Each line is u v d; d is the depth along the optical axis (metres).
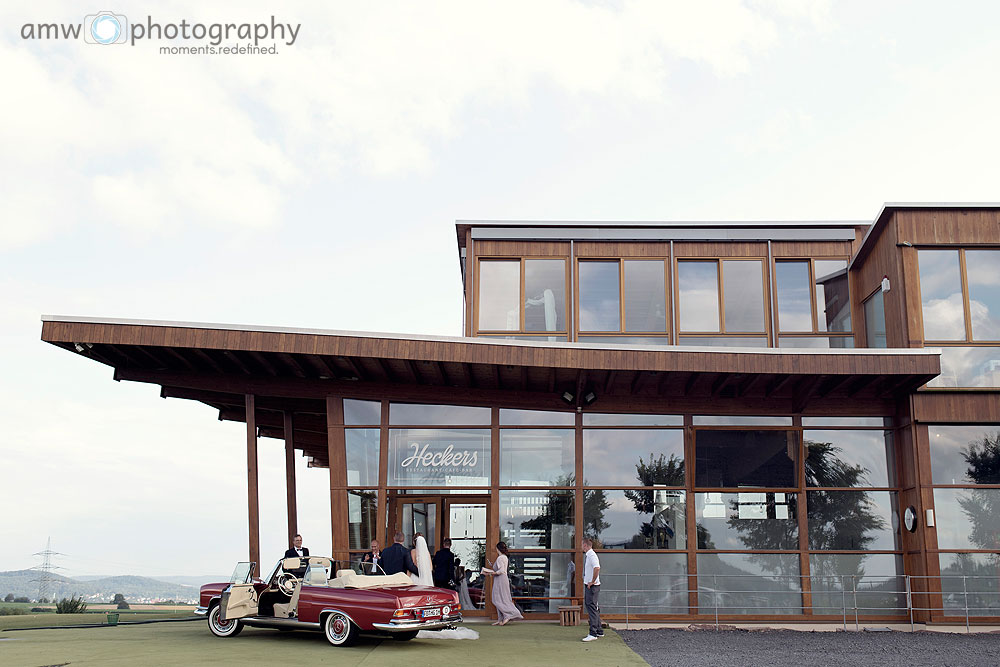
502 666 10.75
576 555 17.36
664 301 19.83
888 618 17.00
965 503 16.77
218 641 13.09
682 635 14.98
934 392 17.06
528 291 20.00
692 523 17.48
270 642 12.95
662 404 17.95
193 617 19.16
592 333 19.70
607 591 17.27
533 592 17.27
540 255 20.14
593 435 17.91
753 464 17.70
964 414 16.97
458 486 17.62
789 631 15.79
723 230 20.11
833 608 17.14
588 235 20.12
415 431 17.92
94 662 10.58
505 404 18.00
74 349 16.67
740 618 17.09
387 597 12.21
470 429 17.94
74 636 14.16
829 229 20.09
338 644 12.45
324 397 18.03
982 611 16.39
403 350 15.89
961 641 14.20
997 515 16.72
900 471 17.59
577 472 17.70
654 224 20.06
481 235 20.14
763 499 17.61
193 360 17.44
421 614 12.33
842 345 19.56
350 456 17.81
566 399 17.80
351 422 17.95
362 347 15.92
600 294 19.94
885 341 18.41
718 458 17.75
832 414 17.89
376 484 17.67
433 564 16.08
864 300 19.55
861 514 17.55
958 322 17.42
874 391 17.56
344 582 12.92
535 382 17.64
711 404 17.95
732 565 17.36
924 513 16.64
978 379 17.20
